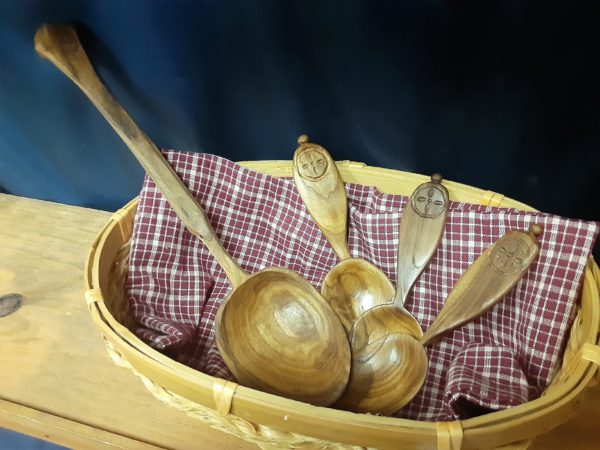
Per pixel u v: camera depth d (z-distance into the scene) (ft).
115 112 1.46
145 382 1.21
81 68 1.45
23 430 1.44
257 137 1.68
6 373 1.50
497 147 1.49
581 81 1.31
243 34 1.46
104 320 1.18
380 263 1.50
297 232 1.56
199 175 1.52
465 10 1.27
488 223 1.34
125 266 1.50
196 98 1.63
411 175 1.49
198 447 1.34
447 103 1.45
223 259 1.42
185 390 1.08
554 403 1.00
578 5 1.20
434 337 1.30
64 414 1.40
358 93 1.49
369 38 1.38
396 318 1.38
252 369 1.31
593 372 1.05
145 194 1.48
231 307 1.34
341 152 1.64
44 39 1.43
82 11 1.51
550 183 1.52
